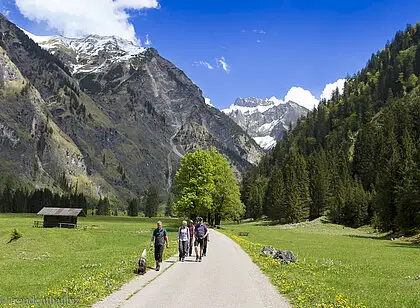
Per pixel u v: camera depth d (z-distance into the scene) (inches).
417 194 2684.5
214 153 3142.2
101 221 4699.8
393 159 3435.0
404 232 2851.9
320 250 1596.9
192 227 1144.2
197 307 481.1
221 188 3061.0
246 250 1343.5
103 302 506.0
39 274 852.6
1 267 990.4
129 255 1151.6
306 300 527.2
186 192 2650.1
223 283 669.3
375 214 3548.2
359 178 5497.1
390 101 7726.4
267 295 571.2
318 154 6259.8
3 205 6796.3
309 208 5036.9
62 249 2059.5
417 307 540.7
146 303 500.1
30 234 2288.4
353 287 694.5
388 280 800.9
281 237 2536.9
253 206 6565.0
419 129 5679.1
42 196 7239.2
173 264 928.9
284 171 6579.7
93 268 874.1
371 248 1811.0
